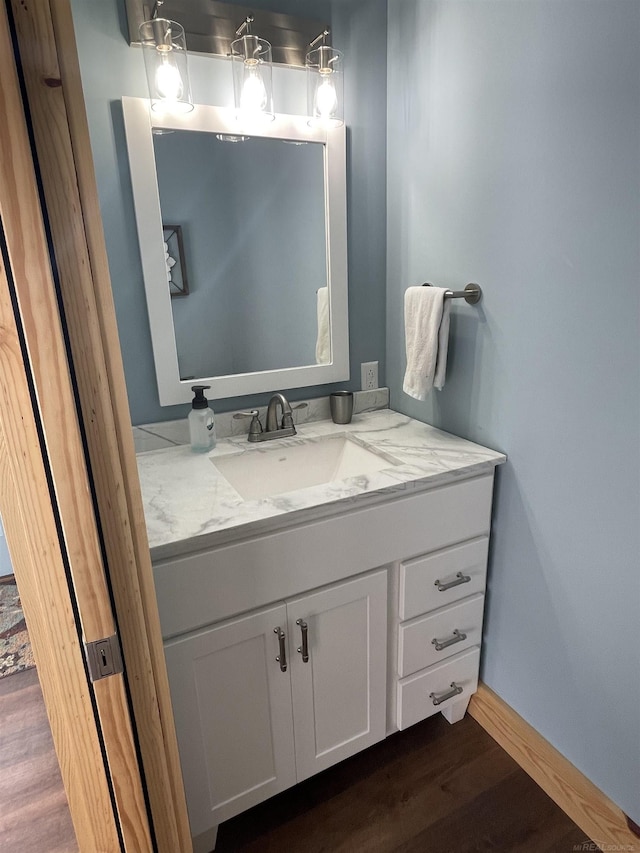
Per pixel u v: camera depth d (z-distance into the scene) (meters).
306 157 1.50
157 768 0.76
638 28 0.90
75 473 0.57
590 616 1.21
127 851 0.77
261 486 1.51
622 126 0.95
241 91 1.31
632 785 1.19
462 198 1.35
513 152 1.19
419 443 1.47
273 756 1.25
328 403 1.72
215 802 1.19
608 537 1.13
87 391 0.57
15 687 1.85
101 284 0.56
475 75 1.25
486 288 1.33
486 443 1.43
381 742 1.54
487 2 1.17
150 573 0.69
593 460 1.13
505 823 1.32
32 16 0.47
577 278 1.09
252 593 1.09
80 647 0.64
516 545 1.38
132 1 1.20
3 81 0.46
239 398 1.60
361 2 1.45
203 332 1.49
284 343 1.61
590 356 1.10
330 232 1.58
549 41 1.06
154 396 1.48
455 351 1.47
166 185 1.35
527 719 1.46
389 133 1.58
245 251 1.49
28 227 0.49
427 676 1.44
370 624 1.29
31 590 0.60
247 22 1.27
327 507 1.12
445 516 1.31
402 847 1.27
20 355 0.52
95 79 1.22
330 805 1.37
